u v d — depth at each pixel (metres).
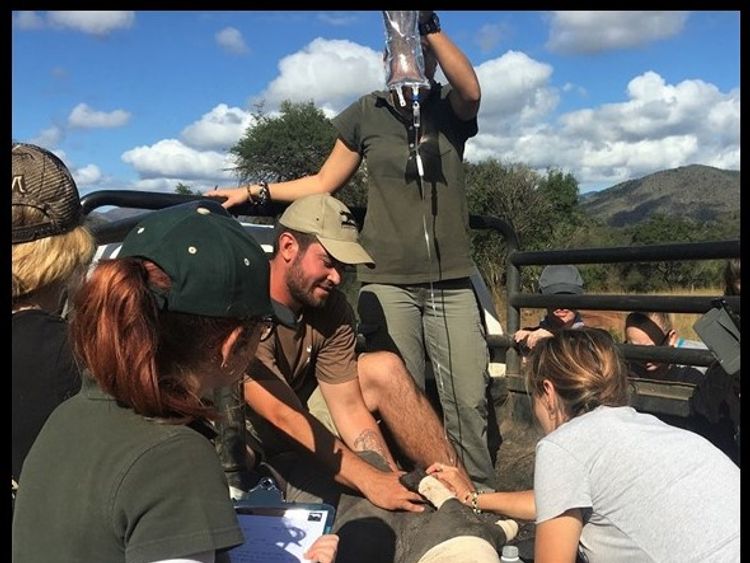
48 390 1.58
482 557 2.06
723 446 2.85
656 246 2.95
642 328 3.69
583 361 2.17
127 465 1.25
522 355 3.50
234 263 1.36
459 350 3.30
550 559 2.05
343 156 3.41
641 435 2.07
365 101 3.35
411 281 3.29
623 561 2.00
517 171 27.03
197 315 1.33
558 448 2.09
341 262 2.72
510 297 3.71
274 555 1.69
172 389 1.34
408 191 3.27
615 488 2.02
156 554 1.21
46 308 1.70
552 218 27.83
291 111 27.55
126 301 1.28
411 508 2.38
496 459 3.43
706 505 1.96
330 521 1.86
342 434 2.95
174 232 1.36
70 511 1.27
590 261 3.24
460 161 3.37
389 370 3.02
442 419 3.51
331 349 2.96
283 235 2.78
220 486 1.30
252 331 1.41
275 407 2.59
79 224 1.71
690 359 2.93
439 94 3.35
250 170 27.19
